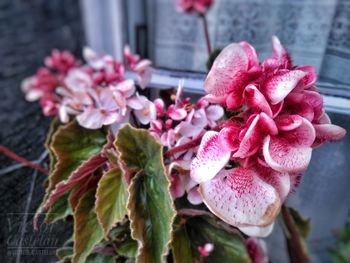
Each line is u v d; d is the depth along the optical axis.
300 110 0.10
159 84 0.14
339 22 0.15
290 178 0.10
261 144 0.10
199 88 0.13
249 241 0.14
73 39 0.33
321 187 0.14
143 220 0.11
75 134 0.14
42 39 0.33
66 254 0.13
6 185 0.14
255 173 0.10
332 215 0.16
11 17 0.35
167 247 0.10
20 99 0.22
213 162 0.10
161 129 0.11
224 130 0.10
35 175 0.15
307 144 0.10
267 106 0.09
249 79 0.10
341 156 0.13
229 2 0.18
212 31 0.18
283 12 0.16
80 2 0.35
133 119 0.12
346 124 0.12
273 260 0.17
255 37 0.17
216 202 0.10
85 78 0.16
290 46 0.15
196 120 0.11
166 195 0.11
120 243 0.13
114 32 0.24
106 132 0.14
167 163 0.12
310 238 0.18
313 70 0.10
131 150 0.11
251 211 0.09
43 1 0.37
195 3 0.18
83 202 0.12
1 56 0.30
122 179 0.12
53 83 0.21
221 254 0.13
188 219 0.13
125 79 0.14
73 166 0.13
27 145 0.17
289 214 0.14
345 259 0.18
